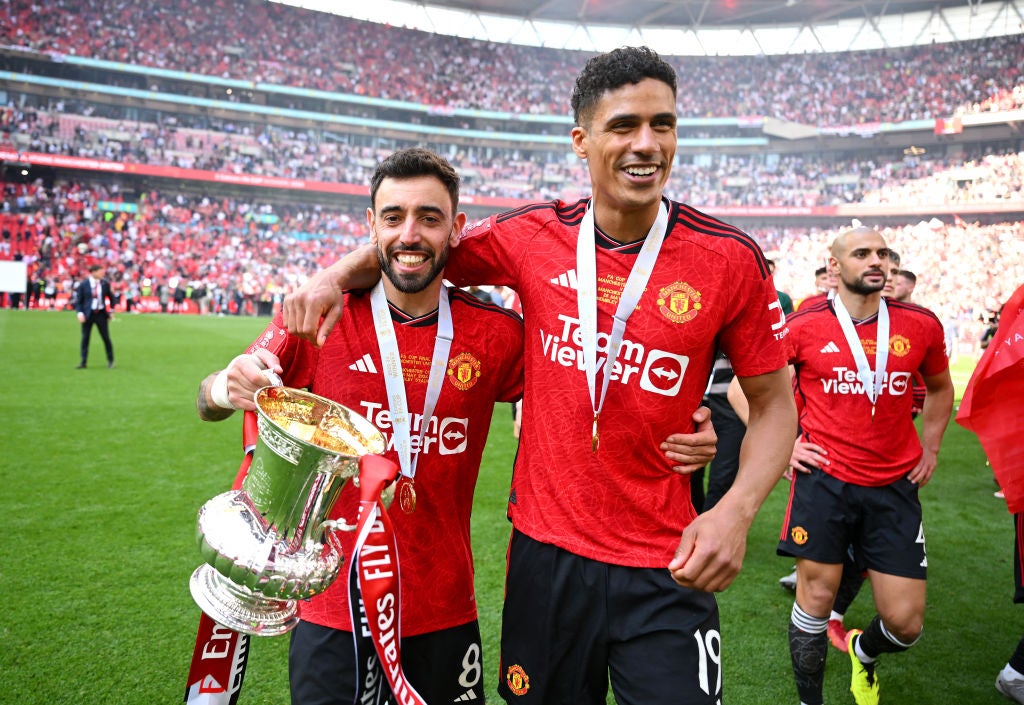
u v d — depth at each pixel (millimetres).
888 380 3174
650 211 1837
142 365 12664
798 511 3217
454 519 2088
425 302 2061
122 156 32406
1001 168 33688
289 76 37656
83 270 28453
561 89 42938
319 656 1971
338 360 2039
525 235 1995
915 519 3090
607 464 1859
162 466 6289
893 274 4953
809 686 2959
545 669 1944
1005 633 3750
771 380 1860
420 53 41188
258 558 1602
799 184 38125
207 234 32781
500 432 8930
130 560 4191
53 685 2902
